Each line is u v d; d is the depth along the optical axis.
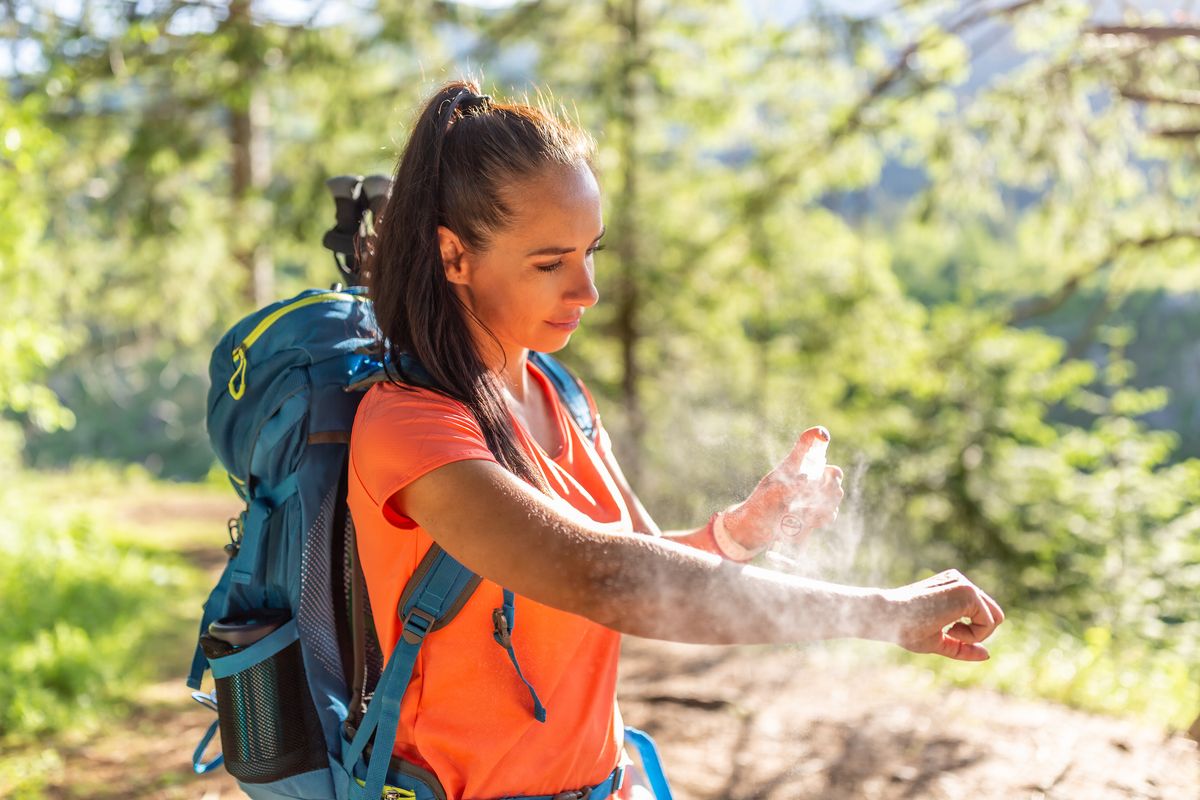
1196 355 34.62
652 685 5.13
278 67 10.30
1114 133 8.40
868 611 1.24
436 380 1.38
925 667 5.35
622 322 12.55
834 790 3.83
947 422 13.03
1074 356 10.00
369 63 10.94
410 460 1.30
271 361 1.60
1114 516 12.45
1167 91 7.30
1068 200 8.99
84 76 9.76
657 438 11.48
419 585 1.38
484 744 1.40
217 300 13.86
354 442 1.40
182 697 5.62
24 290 8.19
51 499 14.51
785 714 4.66
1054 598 12.03
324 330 1.59
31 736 4.92
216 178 13.77
